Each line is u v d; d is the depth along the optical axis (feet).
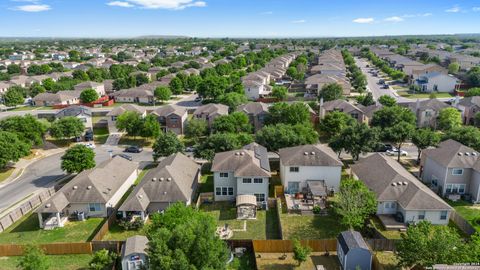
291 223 156.04
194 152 216.33
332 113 264.72
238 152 182.70
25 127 250.37
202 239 98.02
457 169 173.06
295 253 126.62
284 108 276.82
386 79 522.88
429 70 477.36
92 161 207.21
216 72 548.72
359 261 119.96
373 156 193.16
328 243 133.08
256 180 171.22
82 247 134.41
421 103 299.17
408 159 228.43
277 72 543.39
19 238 149.48
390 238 142.00
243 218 161.48
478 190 167.53
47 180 211.41
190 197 169.07
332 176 178.91
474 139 200.95
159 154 222.89
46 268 116.16
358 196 144.77
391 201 153.79
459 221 148.36
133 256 119.65
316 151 182.50
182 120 295.07
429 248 108.17
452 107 281.54
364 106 322.14
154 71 618.03
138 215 159.74
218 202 178.91
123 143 278.67
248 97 419.54
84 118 288.71
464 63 559.79
